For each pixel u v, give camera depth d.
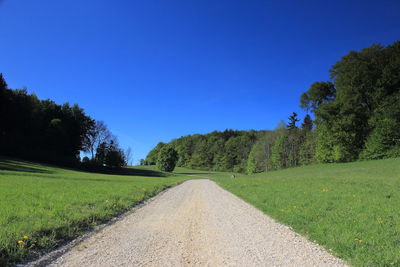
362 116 49.28
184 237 6.77
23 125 61.50
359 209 9.55
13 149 57.28
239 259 5.13
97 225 7.96
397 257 4.96
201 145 132.50
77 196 13.08
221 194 18.75
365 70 48.31
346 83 51.88
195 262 4.93
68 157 66.56
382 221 7.61
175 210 11.28
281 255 5.39
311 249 5.81
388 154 42.25
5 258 4.67
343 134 48.62
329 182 20.70
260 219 9.27
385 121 42.62
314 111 55.75
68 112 78.56
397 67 45.22
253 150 88.50
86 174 43.88
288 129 79.12
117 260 4.96
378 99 46.97
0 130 57.19
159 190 21.42
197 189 23.67
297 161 72.44
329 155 53.00
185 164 140.62
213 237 6.79
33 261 4.79
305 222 8.22
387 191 14.09
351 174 31.42
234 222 8.73
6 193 13.05
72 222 7.58
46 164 55.94
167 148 92.50
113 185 21.64
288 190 16.84
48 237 6.09
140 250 5.61
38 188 16.27
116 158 77.94
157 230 7.52
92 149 81.00
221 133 142.00
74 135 77.56
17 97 60.72
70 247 5.71
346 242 5.95
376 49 52.06
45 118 72.38
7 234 5.72
